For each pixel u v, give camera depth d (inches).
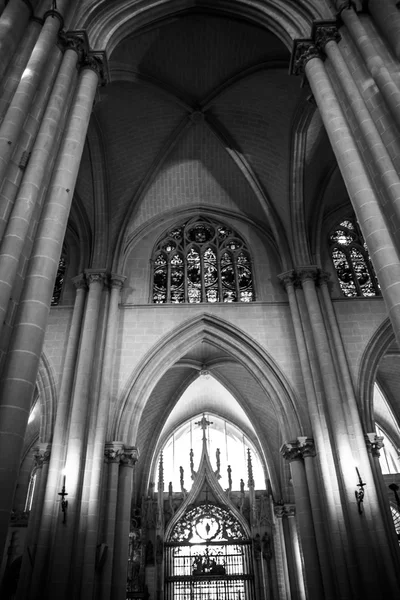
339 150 412.5
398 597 498.0
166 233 880.3
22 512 913.5
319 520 574.6
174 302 790.5
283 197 807.7
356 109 419.5
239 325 741.9
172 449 1131.9
